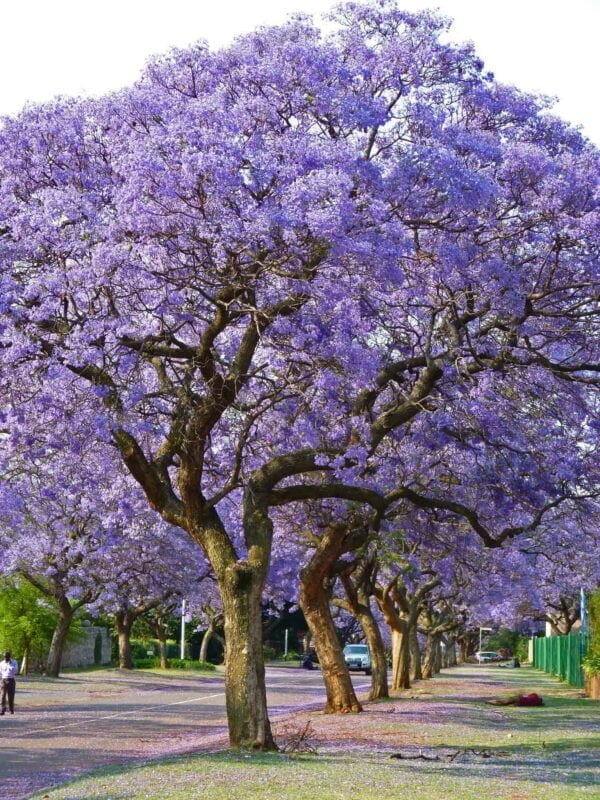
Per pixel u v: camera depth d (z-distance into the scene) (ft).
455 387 61.93
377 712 82.74
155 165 44.34
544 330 57.16
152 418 55.31
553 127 57.77
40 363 47.50
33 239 47.26
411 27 54.65
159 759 48.78
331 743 57.77
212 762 44.39
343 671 84.53
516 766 46.50
